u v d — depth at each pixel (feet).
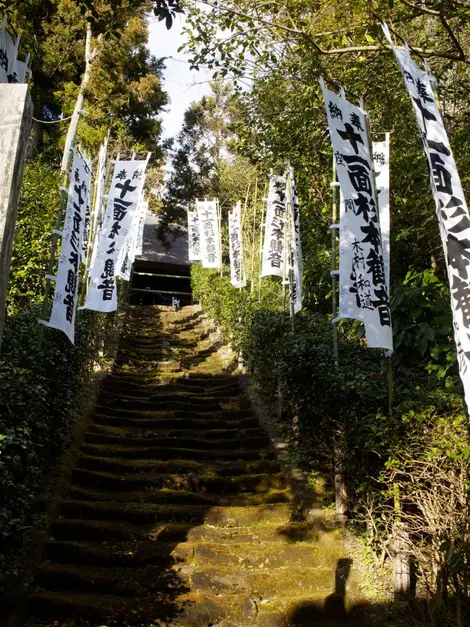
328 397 20.43
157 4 17.15
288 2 24.67
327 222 31.99
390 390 17.75
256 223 52.95
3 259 9.25
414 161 27.66
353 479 20.61
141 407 32.40
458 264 13.94
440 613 14.93
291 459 25.49
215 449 27.78
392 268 27.30
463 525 14.94
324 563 19.48
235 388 35.63
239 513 21.97
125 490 23.36
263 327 31.48
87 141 60.64
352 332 25.90
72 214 22.84
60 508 20.79
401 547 17.08
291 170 29.60
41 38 70.85
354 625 17.01
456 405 16.71
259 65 28.94
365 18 23.56
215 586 17.95
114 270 30.48
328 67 27.89
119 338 46.11
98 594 17.28
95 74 61.46
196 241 63.46
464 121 26.27
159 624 16.38
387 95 29.12
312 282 32.83
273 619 16.90
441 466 15.79
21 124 9.78
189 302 89.20
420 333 19.86
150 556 18.88
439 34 26.89
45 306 21.13
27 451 16.19
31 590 16.85
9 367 16.85
